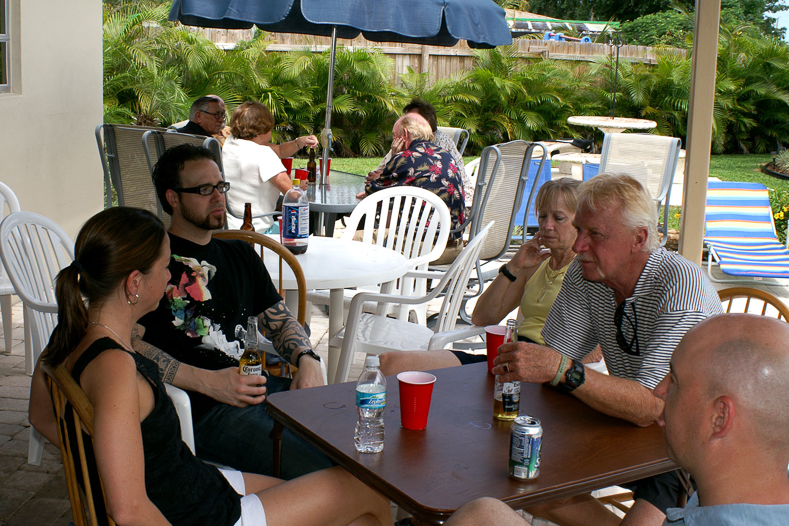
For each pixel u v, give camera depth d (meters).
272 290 2.63
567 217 2.71
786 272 5.72
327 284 3.05
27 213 3.21
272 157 4.88
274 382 2.53
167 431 1.58
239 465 2.15
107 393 1.42
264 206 4.98
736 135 15.65
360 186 6.00
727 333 1.08
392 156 5.17
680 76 14.78
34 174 5.43
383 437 1.69
